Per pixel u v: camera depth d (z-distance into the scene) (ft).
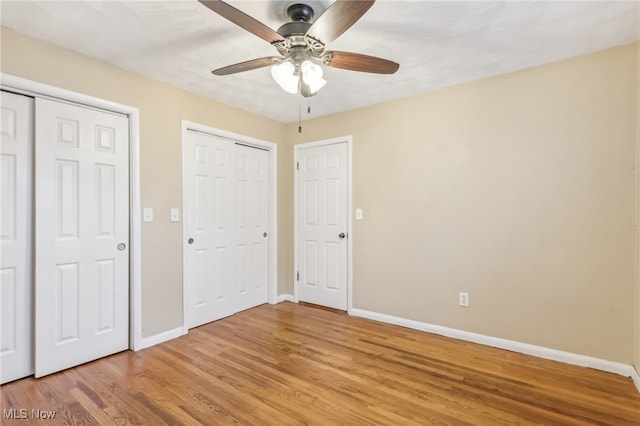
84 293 7.66
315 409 5.97
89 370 7.36
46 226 7.08
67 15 6.01
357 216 11.27
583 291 7.62
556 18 6.08
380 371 7.36
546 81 8.00
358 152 11.24
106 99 7.89
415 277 10.03
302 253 12.84
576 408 5.98
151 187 8.80
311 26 5.03
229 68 6.31
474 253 9.04
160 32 6.61
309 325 10.30
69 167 7.42
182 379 6.99
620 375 7.14
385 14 5.93
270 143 12.54
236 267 11.51
